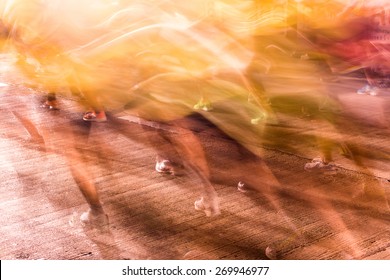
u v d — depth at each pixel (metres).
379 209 5.78
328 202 5.95
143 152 7.58
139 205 5.93
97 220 5.31
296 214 5.67
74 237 5.21
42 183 6.54
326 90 8.73
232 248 5.00
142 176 6.75
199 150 5.82
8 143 8.03
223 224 5.48
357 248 4.96
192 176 6.71
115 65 5.90
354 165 7.02
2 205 5.93
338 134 8.30
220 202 5.98
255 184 6.44
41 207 5.88
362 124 8.77
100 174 6.80
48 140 7.50
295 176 6.72
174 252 4.93
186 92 8.42
